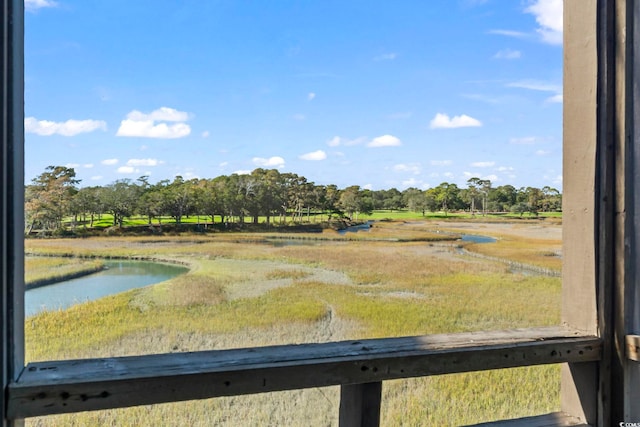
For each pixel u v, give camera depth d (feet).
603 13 3.89
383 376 3.17
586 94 4.02
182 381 2.72
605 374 3.86
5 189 2.51
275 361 2.98
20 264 2.68
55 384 2.52
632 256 3.83
